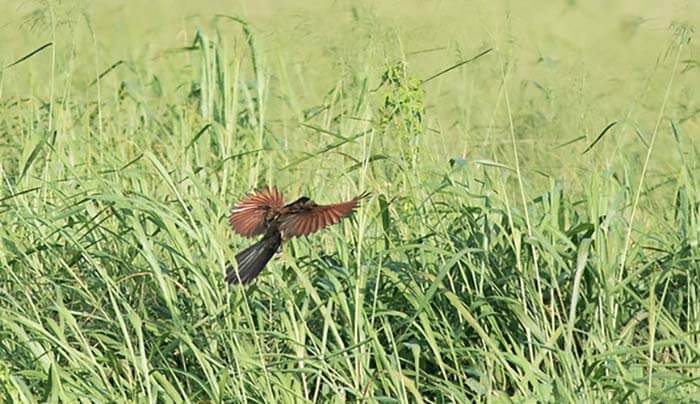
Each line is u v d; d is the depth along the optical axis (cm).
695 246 1241
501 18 1759
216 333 1143
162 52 1958
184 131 1656
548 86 2052
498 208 1277
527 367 1089
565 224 1317
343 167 1523
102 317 1238
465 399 1084
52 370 1038
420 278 1245
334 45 1842
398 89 1402
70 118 1652
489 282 1203
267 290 1257
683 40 1341
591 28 2819
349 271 1218
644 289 1274
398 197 1312
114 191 1300
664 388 1105
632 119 1745
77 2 1617
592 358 1091
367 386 1095
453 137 1997
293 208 882
